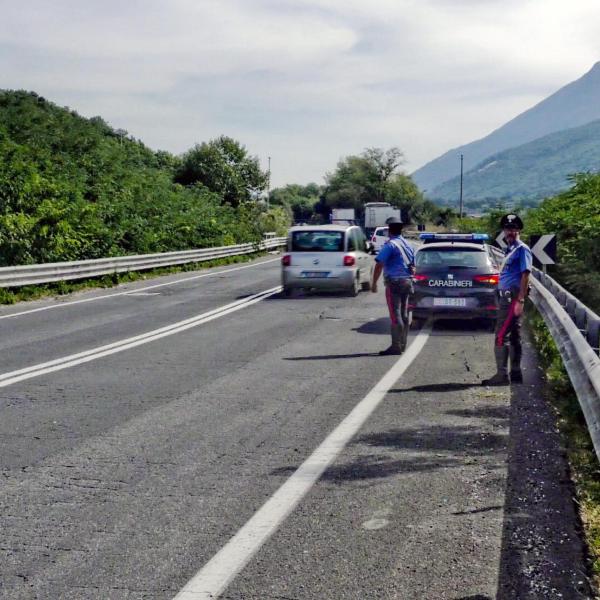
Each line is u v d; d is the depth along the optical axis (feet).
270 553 14.17
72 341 42.37
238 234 159.94
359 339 43.09
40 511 16.33
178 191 188.55
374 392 28.58
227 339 43.04
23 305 62.28
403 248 37.81
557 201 85.40
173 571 13.43
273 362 35.37
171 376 31.94
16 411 25.59
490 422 23.86
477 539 14.75
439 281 46.44
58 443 21.67
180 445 21.45
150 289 77.51
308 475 18.71
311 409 25.80
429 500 16.92
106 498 17.13
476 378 31.37
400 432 22.71
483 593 12.58
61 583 12.97
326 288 68.59
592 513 16.03
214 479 18.45
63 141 185.26
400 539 14.78
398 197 434.30
